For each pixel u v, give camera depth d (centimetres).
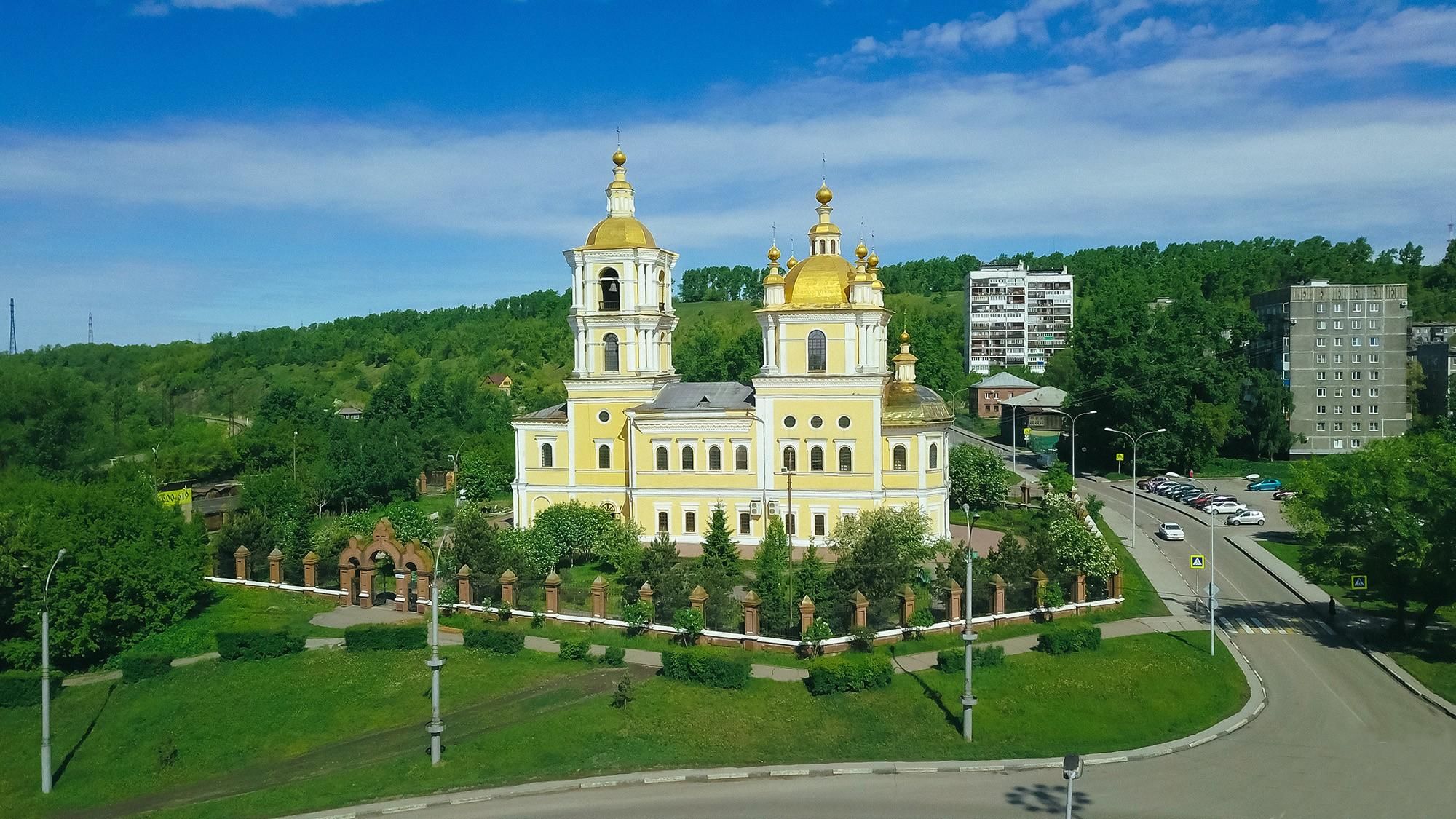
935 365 17888
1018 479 11788
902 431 7431
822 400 7456
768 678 4744
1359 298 12950
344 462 10931
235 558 6781
